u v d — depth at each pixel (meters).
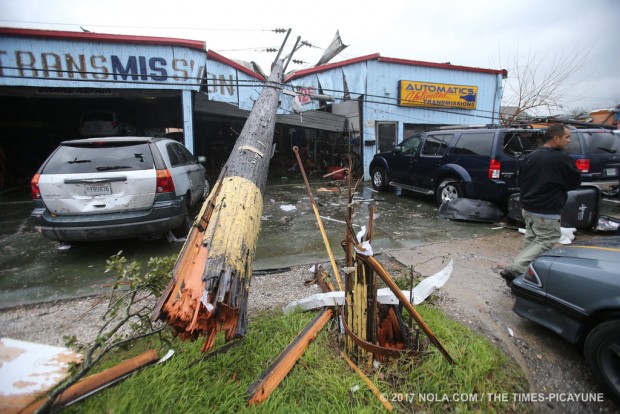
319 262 4.08
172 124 14.91
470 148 6.23
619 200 7.64
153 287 2.33
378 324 2.37
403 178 8.03
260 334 2.48
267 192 9.04
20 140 12.59
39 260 4.18
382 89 10.73
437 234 5.25
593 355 2.10
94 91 8.85
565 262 2.36
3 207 7.50
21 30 7.35
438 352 2.28
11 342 1.93
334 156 13.77
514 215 5.46
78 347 2.18
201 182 6.57
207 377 2.00
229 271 1.76
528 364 2.35
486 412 1.92
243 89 9.13
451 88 11.44
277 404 1.88
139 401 1.77
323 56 9.47
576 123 8.23
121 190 3.99
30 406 1.56
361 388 1.98
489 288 3.43
